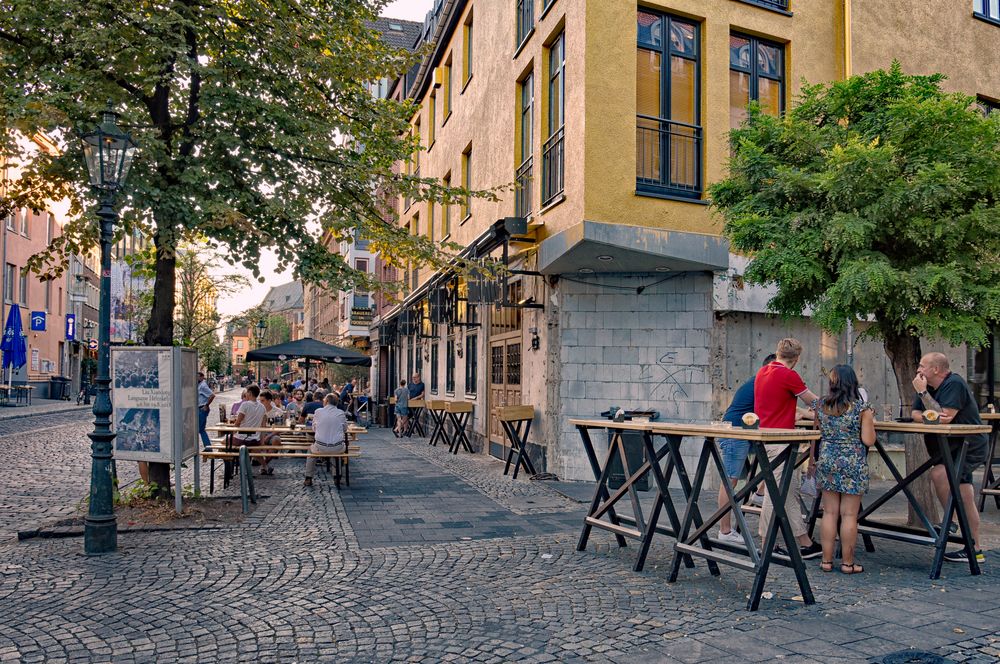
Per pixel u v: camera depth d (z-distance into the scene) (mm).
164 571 5855
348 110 10133
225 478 10484
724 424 5699
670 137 10977
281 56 8766
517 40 13625
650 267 10719
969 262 6148
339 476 10516
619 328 11078
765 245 6586
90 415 26719
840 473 5723
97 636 4438
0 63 7680
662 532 5980
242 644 4309
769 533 4906
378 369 31641
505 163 14117
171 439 7852
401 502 9320
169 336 8297
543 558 6367
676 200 10617
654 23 10977
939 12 12797
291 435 14047
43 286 38406
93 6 7398
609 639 4340
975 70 13125
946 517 5664
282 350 18141
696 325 10773
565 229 10359
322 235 9305
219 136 7977
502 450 14203
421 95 24016
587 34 10328
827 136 6812
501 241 11750
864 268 5973
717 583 5539
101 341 6527
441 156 20844
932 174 5883
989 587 5352
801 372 11289
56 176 8180
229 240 8023
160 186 7777
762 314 11094
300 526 7664
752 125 7566
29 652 4180
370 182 9648
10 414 24594
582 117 10273
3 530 7379
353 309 34156
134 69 8062
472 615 4812
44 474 11406
